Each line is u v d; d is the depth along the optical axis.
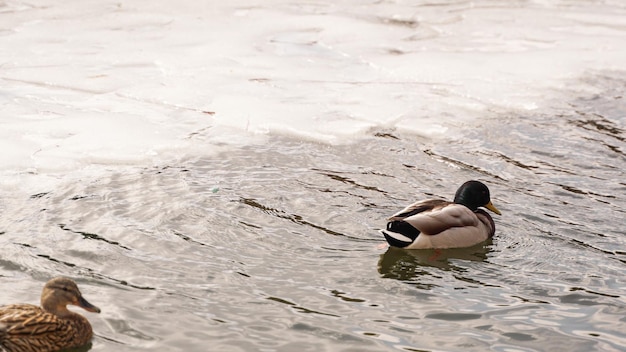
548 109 14.30
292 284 8.50
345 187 11.05
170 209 10.09
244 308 7.96
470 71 15.98
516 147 12.73
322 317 7.86
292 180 11.20
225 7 19.86
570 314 8.05
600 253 9.41
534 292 8.52
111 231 9.46
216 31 17.94
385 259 9.18
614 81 15.74
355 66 16.14
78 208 9.99
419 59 16.59
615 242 9.69
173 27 18.12
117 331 7.46
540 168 11.96
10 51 16.08
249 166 11.59
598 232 9.95
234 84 14.82
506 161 12.19
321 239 9.58
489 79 15.57
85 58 15.87
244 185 10.96
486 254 9.43
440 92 14.90
